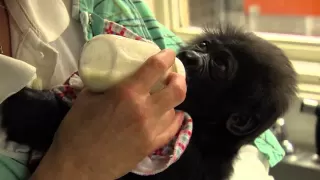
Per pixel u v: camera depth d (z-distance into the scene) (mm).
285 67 970
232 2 1614
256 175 1077
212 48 917
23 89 736
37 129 737
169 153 786
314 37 1531
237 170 1048
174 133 721
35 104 735
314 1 1515
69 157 687
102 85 657
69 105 761
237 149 947
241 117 912
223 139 918
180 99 681
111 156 680
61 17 828
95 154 679
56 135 711
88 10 944
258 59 918
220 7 1625
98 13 969
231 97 897
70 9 917
